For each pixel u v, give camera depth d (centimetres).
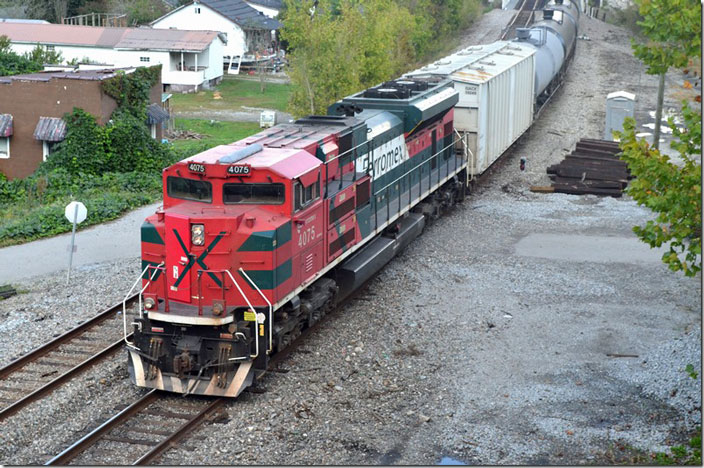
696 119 1244
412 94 2272
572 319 1747
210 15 6475
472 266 2108
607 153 3117
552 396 1386
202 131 4497
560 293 1908
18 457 1179
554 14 5172
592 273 2053
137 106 3362
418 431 1273
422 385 1437
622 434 1255
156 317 1341
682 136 1260
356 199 1770
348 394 1395
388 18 4853
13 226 2461
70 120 3130
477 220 2553
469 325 1711
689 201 1255
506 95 3092
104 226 2556
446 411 1338
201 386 1356
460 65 2902
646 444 1223
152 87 3612
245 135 4438
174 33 5881
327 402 1362
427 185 2345
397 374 1480
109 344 1595
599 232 2428
